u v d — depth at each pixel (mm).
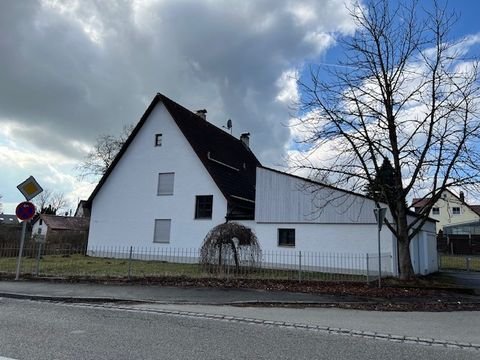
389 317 9984
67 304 10758
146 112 29406
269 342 7152
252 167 35594
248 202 28438
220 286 13977
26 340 6723
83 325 8055
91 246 29844
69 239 33750
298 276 17047
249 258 17328
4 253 21531
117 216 29469
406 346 7285
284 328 8406
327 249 22031
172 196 27812
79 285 13727
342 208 21938
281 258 23094
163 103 29000
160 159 28719
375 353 6703
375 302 12008
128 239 28781
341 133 17047
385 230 20688
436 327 8969
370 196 19047
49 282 14328
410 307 11492
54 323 8164
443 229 61875
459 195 16984
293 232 23250
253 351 6504
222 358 6035
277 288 13859
